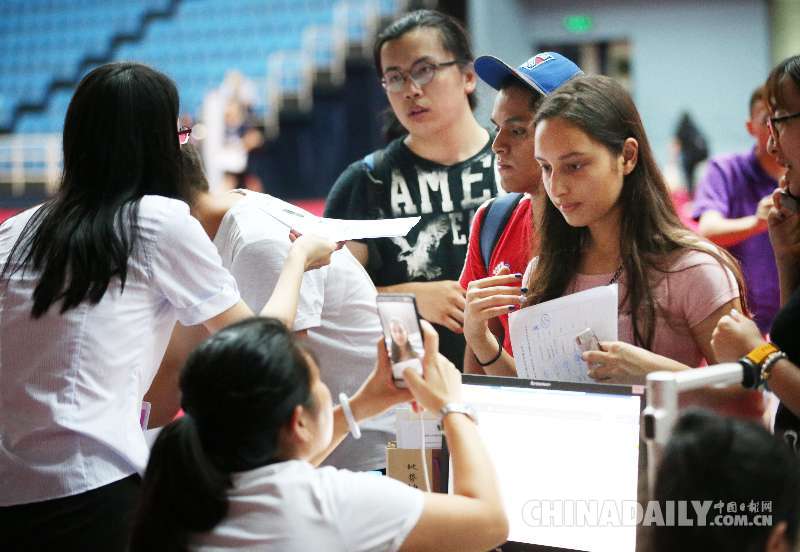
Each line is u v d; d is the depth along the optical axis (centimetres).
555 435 193
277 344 157
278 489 155
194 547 155
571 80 212
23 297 199
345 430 188
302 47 1259
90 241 197
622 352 198
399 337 179
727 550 130
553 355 208
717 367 162
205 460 154
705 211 394
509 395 197
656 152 1084
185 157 239
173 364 259
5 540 196
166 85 209
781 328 201
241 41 1290
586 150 202
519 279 230
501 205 255
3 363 199
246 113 1094
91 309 196
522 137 241
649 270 208
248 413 153
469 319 226
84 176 205
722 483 129
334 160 1178
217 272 206
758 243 380
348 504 157
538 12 1093
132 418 202
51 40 1370
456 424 172
